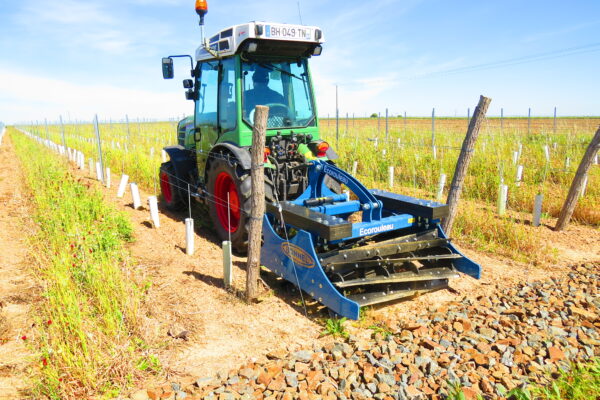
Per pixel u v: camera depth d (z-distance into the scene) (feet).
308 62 18.42
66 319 10.11
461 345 10.61
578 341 10.85
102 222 18.93
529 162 36.63
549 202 24.77
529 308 12.53
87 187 28.81
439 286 14.03
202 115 20.24
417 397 8.70
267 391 8.89
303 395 8.73
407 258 13.38
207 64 19.49
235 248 17.60
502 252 17.94
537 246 17.94
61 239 16.60
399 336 11.14
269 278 14.87
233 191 17.95
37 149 56.49
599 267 16.01
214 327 11.76
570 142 42.57
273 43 16.11
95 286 12.23
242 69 16.70
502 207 23.35
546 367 9.63
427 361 9.89
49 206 22.24
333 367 9.76
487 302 13.09
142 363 9.72
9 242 18.83
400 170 36.65
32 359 9.94
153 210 21.24
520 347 10.44
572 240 19.60
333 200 15.97
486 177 29.66
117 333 10.50
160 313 12.26
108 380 9.21
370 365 9.73
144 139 71.97
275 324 11.97
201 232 20.98
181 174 22.80
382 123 125.08
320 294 12.23
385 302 13.35
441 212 13.93
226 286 14.05
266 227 14.47
